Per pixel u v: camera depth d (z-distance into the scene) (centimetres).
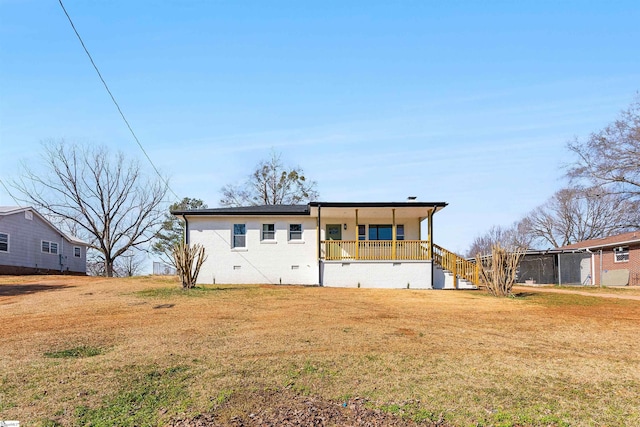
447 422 554
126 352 856
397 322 1187
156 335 1004
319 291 1912
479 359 832
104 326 1104
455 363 802
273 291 1873
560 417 569
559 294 1936
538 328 1141
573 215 5219
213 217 2438
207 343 930
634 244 2977
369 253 2369
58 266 3647
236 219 2452
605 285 3127
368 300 1630
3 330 1059
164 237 4638
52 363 779
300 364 782
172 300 1561
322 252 2373
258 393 644
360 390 659
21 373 722
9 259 3050
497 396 641
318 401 616
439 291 2022
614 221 4572
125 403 605
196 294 1723
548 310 1446
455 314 1339
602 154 3472
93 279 2642
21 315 1277
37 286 2144
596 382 707
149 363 782
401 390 662
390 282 2319
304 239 2467
